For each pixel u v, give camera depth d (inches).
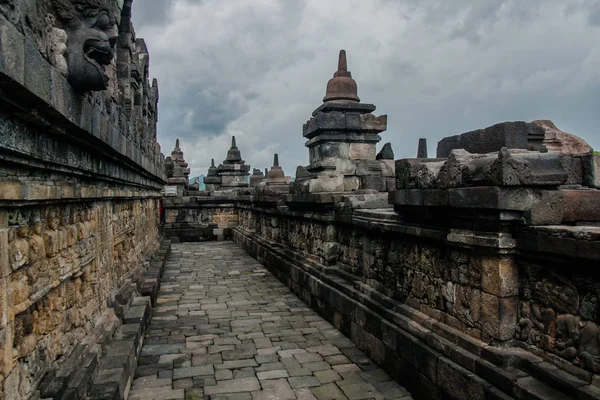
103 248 240.8
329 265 362.6
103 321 229.9
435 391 193.8
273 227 584.4
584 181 223.5
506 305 167.2
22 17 102.7
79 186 177.6
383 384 228.4
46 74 114.0
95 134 171.8
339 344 288.4
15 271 119.6
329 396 216.4
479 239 172.9
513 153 172.1
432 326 207.3
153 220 621.0
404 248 243.4
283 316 356.5
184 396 217.2
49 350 147.2
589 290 139.7
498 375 159.6
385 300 254.7
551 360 152.5
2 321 106.5
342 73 425.1
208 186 1315.2
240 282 494.3
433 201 199.3
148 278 404.2
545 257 152.6
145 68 450.9
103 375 186.7
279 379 236.1
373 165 414.6
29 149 121.0
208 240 913.5
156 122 618.5
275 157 694.5
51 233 150.1
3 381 106.8
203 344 290.8
